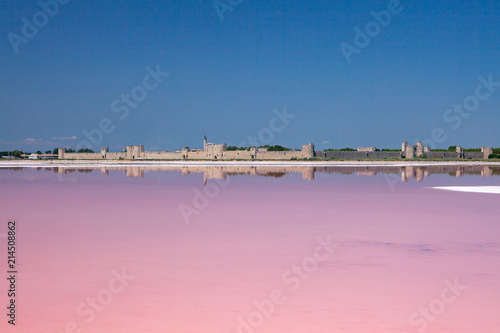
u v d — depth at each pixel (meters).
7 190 35.88
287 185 40.31
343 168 74.94
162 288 10.19
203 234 16.66
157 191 34.69
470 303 9.27
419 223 19.08
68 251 13.80
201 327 8.15
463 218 20.50
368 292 9.93
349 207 24.70
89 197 30.33
